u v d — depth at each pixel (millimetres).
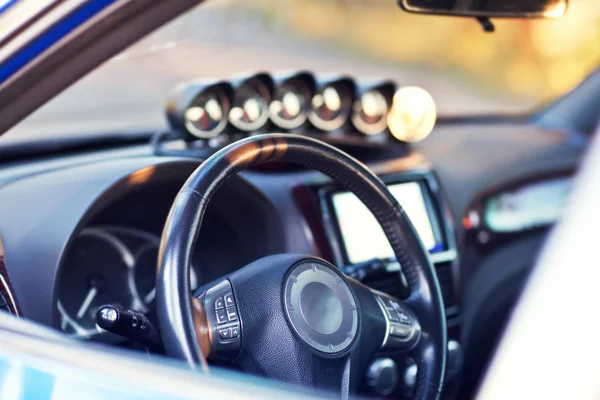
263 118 2164
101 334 1847
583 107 2896
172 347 1046
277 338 1146
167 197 1920
